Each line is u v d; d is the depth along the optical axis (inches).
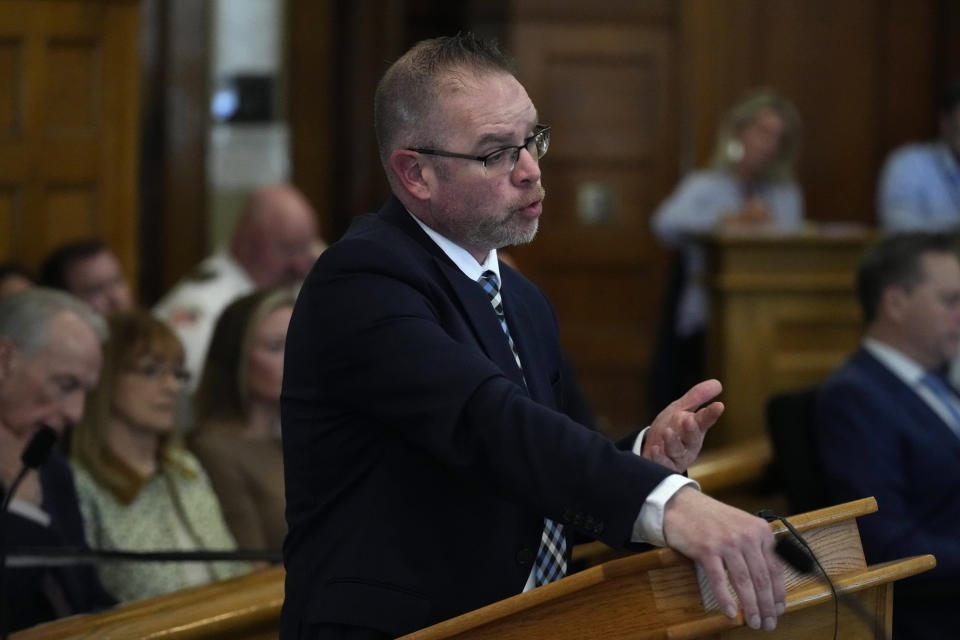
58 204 598.5
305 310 215.8
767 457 430.9
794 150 727.1
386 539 205.0
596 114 904.9
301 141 877.2
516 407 190.5
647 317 909.2
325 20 876.0
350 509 209.0
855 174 923.4
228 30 835.4
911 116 925.2
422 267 212.5
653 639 175.6
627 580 181.9
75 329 313.3
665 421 208.7
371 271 207.2
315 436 211.0
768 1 908.6
